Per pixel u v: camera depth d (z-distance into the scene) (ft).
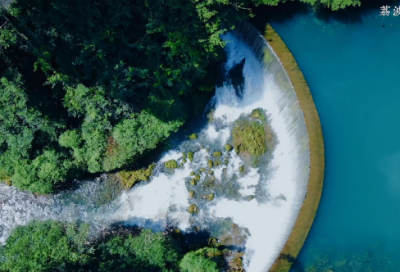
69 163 86.53
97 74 81.56
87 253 84.53
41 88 79.71
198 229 95.09
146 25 78.18
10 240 86.94
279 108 97.04
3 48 70.69
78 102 81.56
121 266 81.20
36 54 74.18
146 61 83.97
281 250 85.71
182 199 97.45
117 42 80.84
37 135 82.64
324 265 85.61
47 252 84.28
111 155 87.86
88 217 95.71
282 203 93.15
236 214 95.40
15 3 67.56
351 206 90.43
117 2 76.64
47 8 71.92
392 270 86.22
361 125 95.30
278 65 93.61
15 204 94.68
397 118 96.68
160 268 82.53
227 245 92.99
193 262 81.35
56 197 96.27
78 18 75.31
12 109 75.51
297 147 92.17
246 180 97.09
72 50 79.05
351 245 88.22
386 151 94.22
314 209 86.58
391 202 91.56
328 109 96.12
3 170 86.74
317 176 87.51
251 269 90.07
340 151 93.56
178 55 84.33
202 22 80.74
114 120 86.89
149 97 85.66
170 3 76.79
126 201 97.60
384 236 89.81
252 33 96.22
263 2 90.63
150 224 95.86
